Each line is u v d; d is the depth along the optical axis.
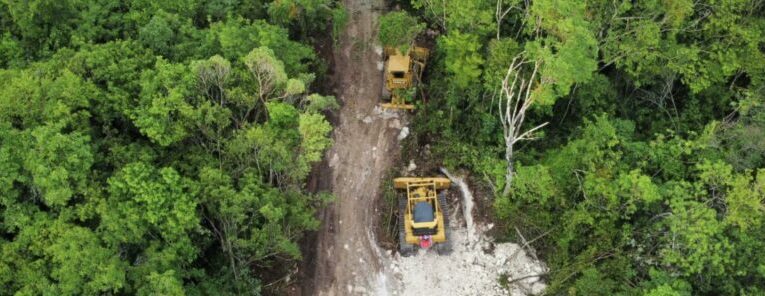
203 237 40.44
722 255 39.56
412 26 48.44
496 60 43.44
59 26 44.31
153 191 35.16
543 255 44.53
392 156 49.38
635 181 39.41
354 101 52.34
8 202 34.25
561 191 43.25
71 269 31.91
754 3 49.00
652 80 50.06
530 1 48.78
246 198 36.44
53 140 33.97
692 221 39.41
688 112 51.28
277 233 37.91
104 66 40.56
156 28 42.88
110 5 46.72
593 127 43.50
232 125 43.69
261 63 39.69
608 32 45.50
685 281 40.09
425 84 53.00
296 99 43.94
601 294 39.62
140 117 37.97
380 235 45.69
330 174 48.50
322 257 44.84
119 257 34.41
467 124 49.88
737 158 42.78
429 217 42.78
